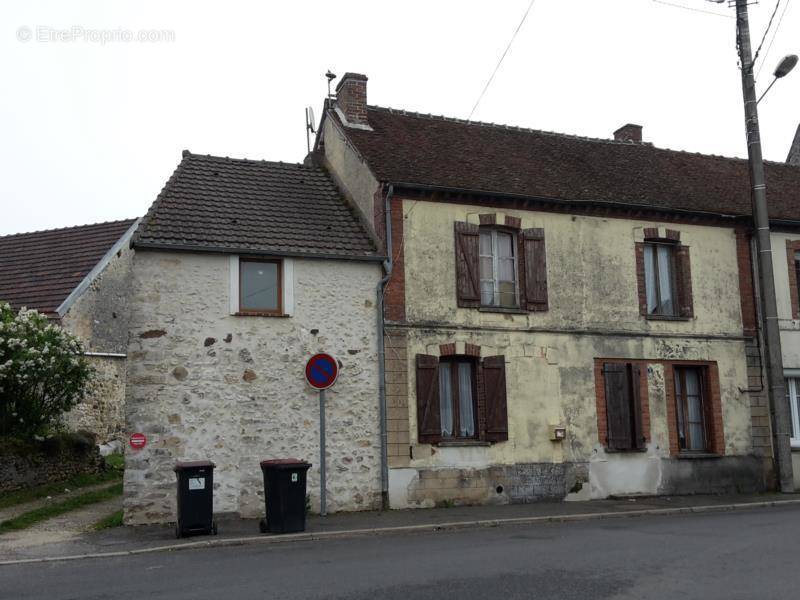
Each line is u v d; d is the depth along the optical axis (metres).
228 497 13.99
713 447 18.03
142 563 10.00
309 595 7.73
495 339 16.47
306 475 13.49
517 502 16.06
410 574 8.65
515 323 16.70
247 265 14.93
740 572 8.52
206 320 14.31
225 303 14.48
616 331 17.52
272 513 12.24
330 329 15.11
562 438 16.50
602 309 17.52
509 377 16.45
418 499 15.30
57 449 17.70
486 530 12.72
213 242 14.52
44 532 12.65
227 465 14.05
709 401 18.25
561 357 16.95
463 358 16.42
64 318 21.55
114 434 23.33
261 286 14.96
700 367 18.42
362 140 17.72
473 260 16.52
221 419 14.13
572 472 16.62
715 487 17.83
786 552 9.66
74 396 18.11
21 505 15.30
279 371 14.64
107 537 12.10
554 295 17.17
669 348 17.95
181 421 13.88
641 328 17.80
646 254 18.52
